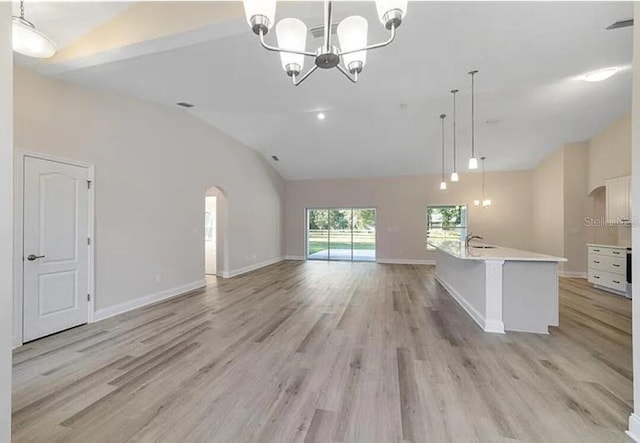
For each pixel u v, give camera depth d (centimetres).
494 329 346
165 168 495
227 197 679
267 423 189
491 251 421
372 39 276
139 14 261
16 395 218
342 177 962
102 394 220
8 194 125
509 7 232
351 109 557
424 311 426
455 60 313
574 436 177
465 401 211
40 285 322
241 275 709
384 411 200
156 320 384
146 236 457
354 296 512
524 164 805
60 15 259
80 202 362
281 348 300
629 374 249
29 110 311
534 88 462
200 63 318
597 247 573
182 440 174
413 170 879
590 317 399
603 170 603
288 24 172
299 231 998
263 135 691
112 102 402
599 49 294
